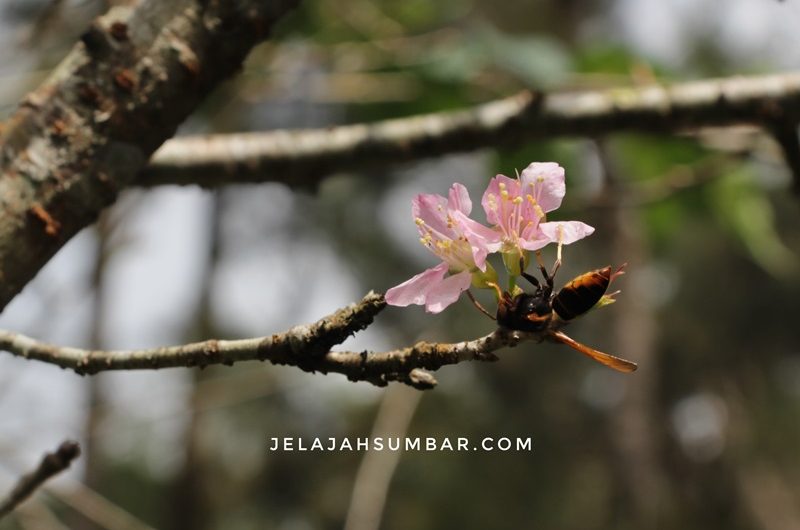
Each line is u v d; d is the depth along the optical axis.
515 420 2.54
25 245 0.60
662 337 3.05
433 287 0.56
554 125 0.81
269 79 1.17
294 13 1.15
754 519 3.01
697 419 3.18
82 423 1.17
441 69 1.08
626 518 2.53
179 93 0.62
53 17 0.97
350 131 0.80
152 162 0.75
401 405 0.98
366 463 0.91
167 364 0.57
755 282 2.99
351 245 2.31
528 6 1.80
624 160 1.12
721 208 1.18
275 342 0.56
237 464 2.24
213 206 1.99
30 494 0.61
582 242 1.99
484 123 0.81
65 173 0.60
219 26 0.62
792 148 0.83
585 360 2.62
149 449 2.04
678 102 0.81
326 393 2.20
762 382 3.14
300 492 2.24
